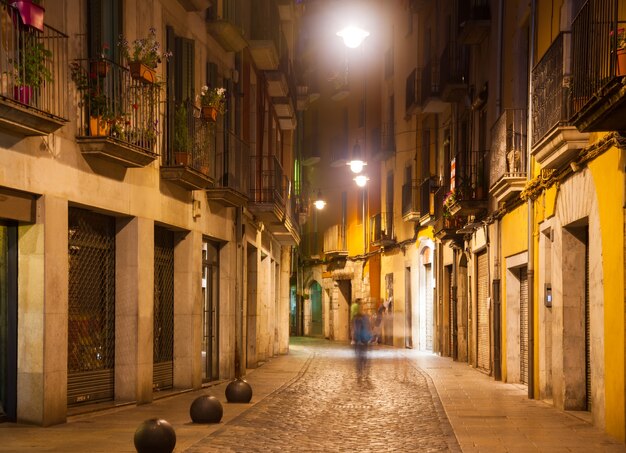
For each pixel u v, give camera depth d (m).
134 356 14.11
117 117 12.68
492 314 20.66
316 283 50.25
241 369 21.05
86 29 12.51
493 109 20.08
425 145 31.59
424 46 31.16
